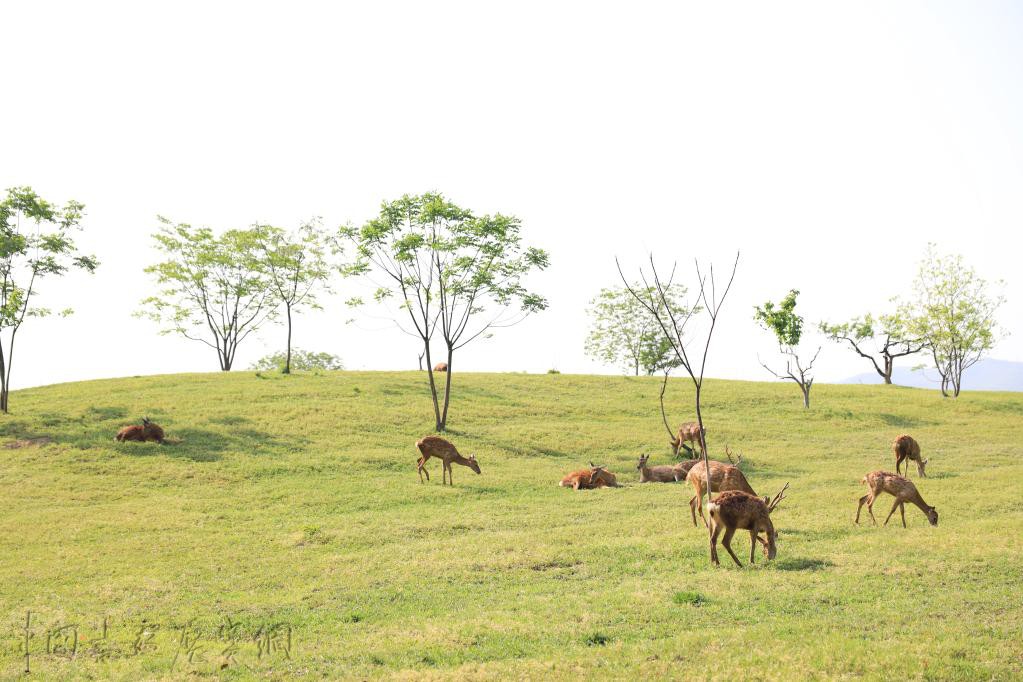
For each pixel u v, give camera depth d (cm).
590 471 2848
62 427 3581
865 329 6688
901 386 6003
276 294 6353
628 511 2319
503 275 4303
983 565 1423
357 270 4322
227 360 6544
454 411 4300
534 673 987
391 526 2180
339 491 2720
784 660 977
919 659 956
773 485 2723
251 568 1750
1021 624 1092
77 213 4238
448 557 1756
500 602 1380
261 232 6131
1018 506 2098
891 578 1376
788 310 4894
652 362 7362
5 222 4022
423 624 1268
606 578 1522
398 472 3080
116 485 2773
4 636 1267
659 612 1234
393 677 1009
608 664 1009
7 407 3938
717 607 1245
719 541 1762
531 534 1972
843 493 2400
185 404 4122
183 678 1054
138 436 3347
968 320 5250
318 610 1400
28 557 1878
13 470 2942
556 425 4138
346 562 1770
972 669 932
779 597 1279
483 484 2866
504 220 4188
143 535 2106
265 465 3084
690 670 969
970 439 3975
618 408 4647
